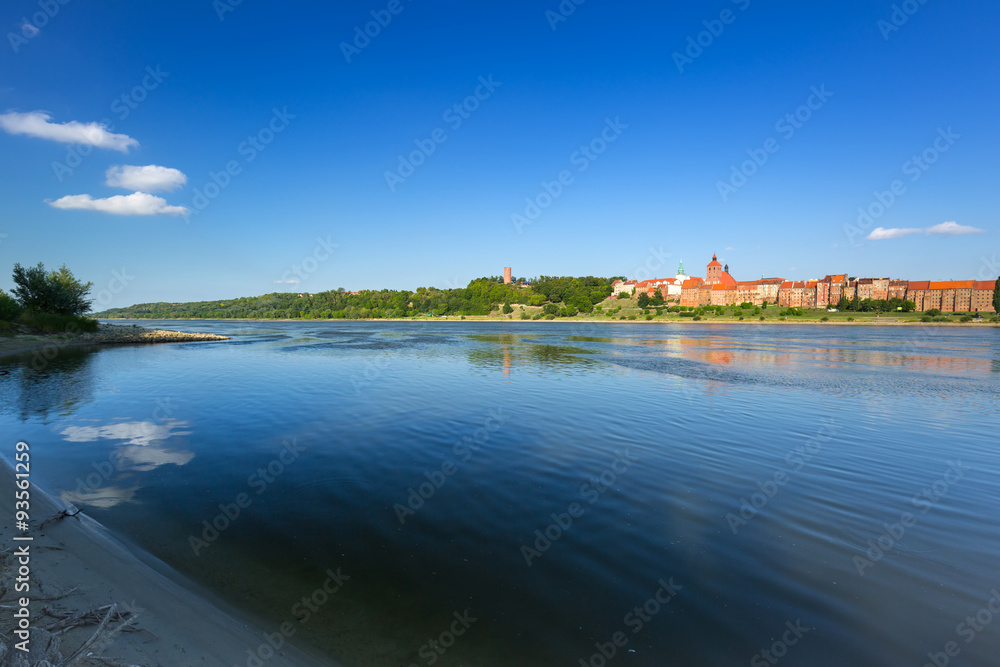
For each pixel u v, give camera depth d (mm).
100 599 5781
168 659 4816
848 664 5102
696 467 11883
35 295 61500
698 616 5898
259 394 21609
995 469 11984
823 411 18953
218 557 7160
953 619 5930
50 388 23391
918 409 19578
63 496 9539
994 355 45406
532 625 5684
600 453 12938
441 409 18453
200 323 165000
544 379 27109
